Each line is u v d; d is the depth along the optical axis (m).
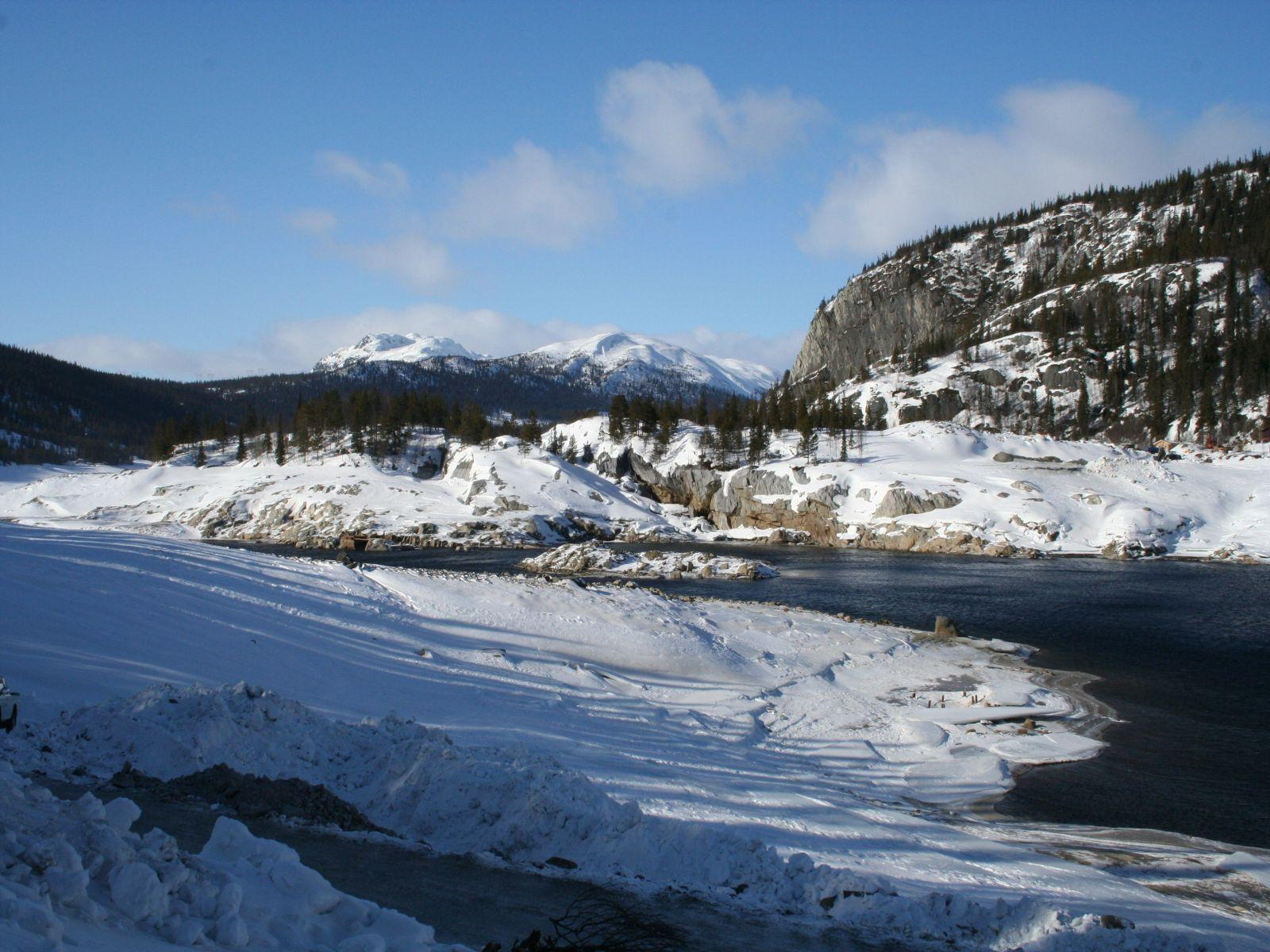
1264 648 44.28
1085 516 105.12
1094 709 32.44
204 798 14.09
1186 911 15.30
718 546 113.19
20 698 18.70
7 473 189.12
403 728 18.89
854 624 46.06
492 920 10.45
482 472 130.75
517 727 24.41
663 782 20.61
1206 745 28.20
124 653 24.27
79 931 6.44
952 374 171.12
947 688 35.25
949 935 11.95
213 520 123.56
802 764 25.67
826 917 12.27
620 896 11.91
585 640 36.03
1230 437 135.38
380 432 152.00
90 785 14.27
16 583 28.17
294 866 8.93
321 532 115.38
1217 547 95.19
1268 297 164.62
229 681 23.86
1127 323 170.12
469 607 38.16
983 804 22.86
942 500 110.69
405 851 12.88
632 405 158.12
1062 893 15.59
